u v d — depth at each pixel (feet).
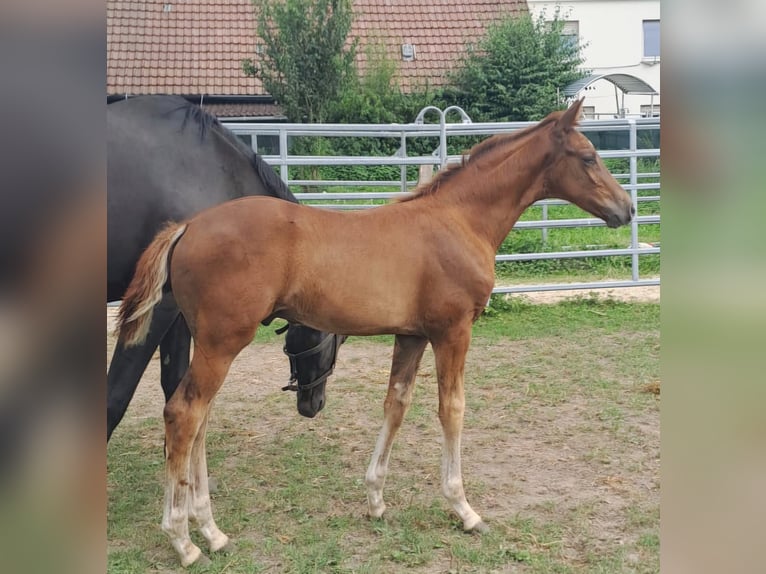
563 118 11.49
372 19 59.98
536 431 15.64
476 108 52.03
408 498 12.41
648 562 10.21
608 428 15.75
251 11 58.03
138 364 11.44
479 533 11.03
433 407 17.29
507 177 11.49
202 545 10.71
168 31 56.18
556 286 26.18
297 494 12.60
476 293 10.86
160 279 9.70
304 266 9.93
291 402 17.88
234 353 9.75
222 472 13.60
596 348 21.95
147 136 12.36
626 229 35.83
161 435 15.71
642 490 12.66
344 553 10.52
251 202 10.00
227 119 50.06
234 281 9.52
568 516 11.69
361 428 16.07
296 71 46.52
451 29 60.03
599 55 63.98
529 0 62.23
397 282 10.39
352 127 25.57
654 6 63.26
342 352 22.40
